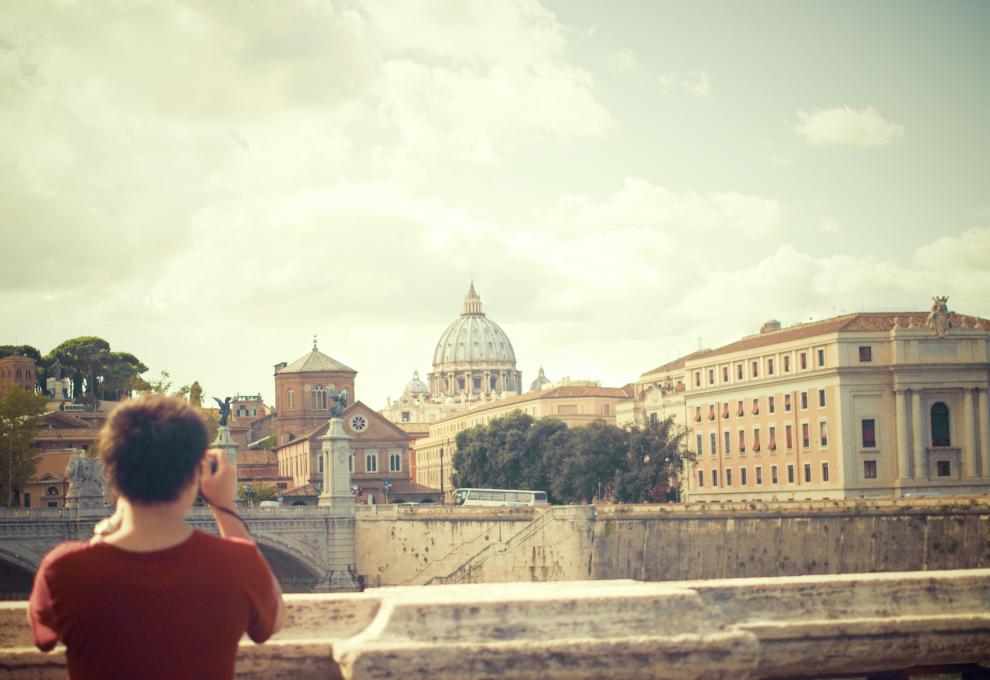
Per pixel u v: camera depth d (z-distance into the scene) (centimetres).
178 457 977
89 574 937
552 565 12712
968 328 14450
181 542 973
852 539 10869
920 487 14225
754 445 16150
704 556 11838
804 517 11206
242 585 972
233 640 965
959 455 14338
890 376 14488
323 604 1257
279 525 13588
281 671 1209
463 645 1167
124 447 967
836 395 14500
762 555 11425
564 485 16975
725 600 1323
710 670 1209
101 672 931
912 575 1395
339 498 13912
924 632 1347
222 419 15150
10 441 16150
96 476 12156
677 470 16588
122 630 929
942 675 1383
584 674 1188
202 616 948
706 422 17300
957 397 14425
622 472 16338
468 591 1308
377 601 1265
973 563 10175
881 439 14450
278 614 1018
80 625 930
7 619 1227
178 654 938
